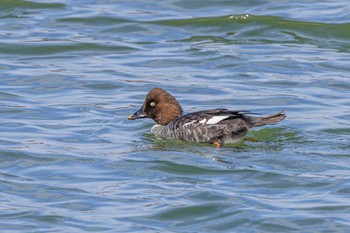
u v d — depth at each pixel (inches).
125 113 792.3
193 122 716.0
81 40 992.2
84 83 871.1
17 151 684.7
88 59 944.9
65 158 675.4
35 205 591.2
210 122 710.5
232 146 701.9
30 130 743.1
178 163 660.1
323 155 669.3
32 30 1019.9
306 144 697.6
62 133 738.2
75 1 1112.8
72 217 571.8
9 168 658.8
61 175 644.1
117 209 583.2
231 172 641.6
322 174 633.6
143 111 756.6
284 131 730.2
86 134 738.2
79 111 795.4
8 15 1066.7
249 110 797.9
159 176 640.4
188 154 681.6
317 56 945.5
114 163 665.0
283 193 606.2
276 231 551.5
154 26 1031.0
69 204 591.8
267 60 930.7
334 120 761.0
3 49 966.4
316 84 864.9
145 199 597.6
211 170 645.3
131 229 554.3
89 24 1039.6
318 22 1025.5
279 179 627.2
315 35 1001.5
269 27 1019.3
